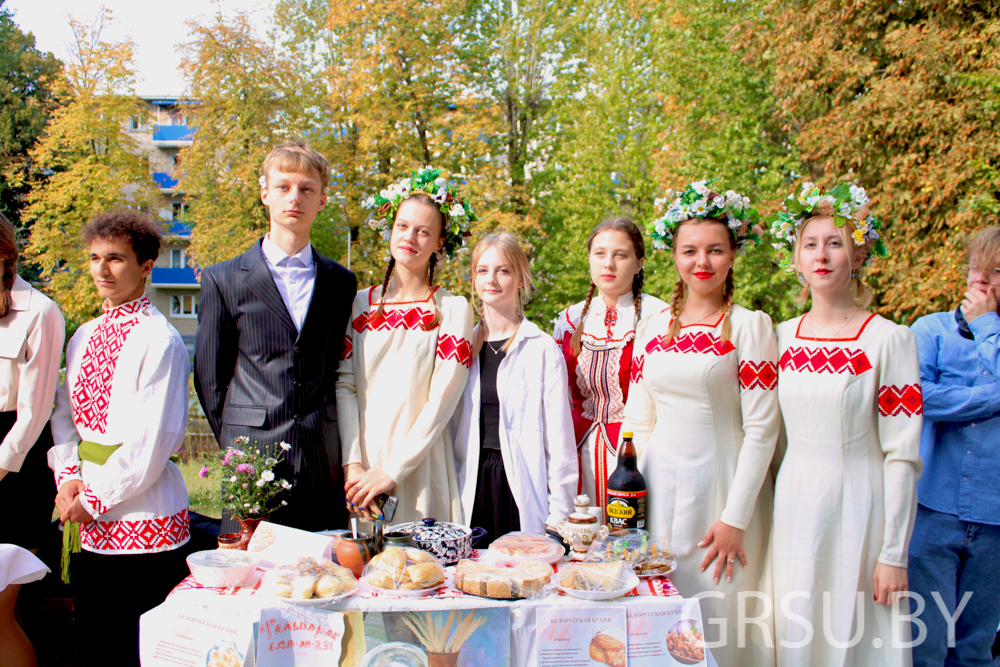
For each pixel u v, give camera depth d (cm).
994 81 709
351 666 184
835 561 223
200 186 1582
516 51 1512
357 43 1441
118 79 1819
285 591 185
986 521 266
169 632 187
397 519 261
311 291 262
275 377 254
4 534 282
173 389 252
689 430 237
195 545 321
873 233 235
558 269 1437
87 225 264
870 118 797
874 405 227
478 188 1309
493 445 271
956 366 279
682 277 249
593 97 1428
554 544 220
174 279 3288
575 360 296
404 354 268
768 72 1020
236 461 227
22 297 270
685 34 1127
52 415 271
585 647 187
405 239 266
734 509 228
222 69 1514
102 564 249
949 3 775
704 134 1124
